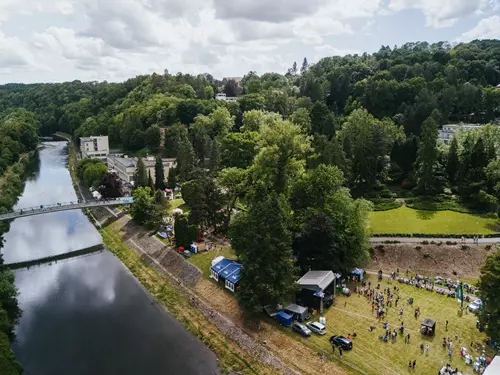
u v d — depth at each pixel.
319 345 61.91
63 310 78.81
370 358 58.50
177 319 75.50
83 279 92.62
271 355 61.75
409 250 86.56
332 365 57.69
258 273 68.06
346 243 82.12
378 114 185.25
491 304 58.44
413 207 108.12
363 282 80.44
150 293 85.81
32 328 72.25
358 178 122.94
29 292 86.25
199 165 158.25
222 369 61.03
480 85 181.75
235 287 77.00
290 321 66.94
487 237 88.38
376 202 112.62
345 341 60.66
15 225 130.25
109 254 107.38
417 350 59.91
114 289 87.75
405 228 95.56
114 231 118.94
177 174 156.12
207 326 71.75
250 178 100.12
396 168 128.62
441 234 90.25
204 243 99.00
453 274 80.94
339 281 80.31
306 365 58.72
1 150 197.25
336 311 71.06
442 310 69.81
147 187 122.75
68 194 163.62
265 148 94.25
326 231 78.19
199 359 63.53
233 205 104.31
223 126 182.75
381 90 186.88
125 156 192.88
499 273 58.38
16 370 58.62
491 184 105.50
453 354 58.78
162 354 64.75
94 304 81.31
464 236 89.31
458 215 101.62
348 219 83.12
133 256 102.56
